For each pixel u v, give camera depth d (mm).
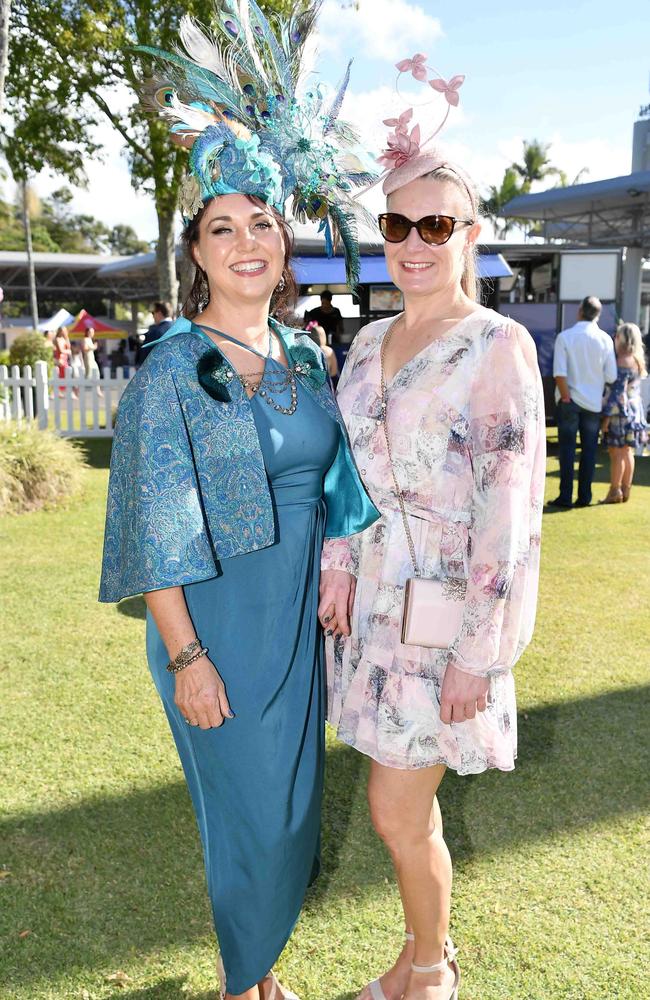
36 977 2195
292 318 2193
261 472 1829
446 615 1874
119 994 2146
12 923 2387
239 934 1968
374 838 2809
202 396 1807
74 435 13516
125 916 2424
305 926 2393
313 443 1947
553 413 14547
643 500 8406
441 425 1885
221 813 1947
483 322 1886
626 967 2213
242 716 1887
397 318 2125
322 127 2055
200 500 1806
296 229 2420
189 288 2027
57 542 6621
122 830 2820
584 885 2541
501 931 2348
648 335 14211
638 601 5238
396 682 1930
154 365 1811
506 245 14055
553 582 5637
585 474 8078
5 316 55812
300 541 1939
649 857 2678
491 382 1830
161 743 3402
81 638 4555
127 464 1803
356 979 2207
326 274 11961
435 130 1923
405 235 1928
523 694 3906
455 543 1913
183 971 2225
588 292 14211
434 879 2029
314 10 2053
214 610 1869
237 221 1874
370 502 1987
